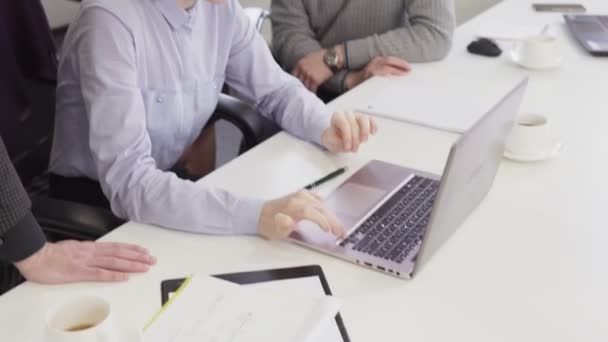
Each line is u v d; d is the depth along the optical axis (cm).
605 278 108
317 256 112
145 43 142
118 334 89
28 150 147
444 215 105
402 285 105
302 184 135
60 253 109
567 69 196
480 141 108
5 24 138
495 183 134
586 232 119
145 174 127
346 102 173
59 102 153
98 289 104
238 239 117
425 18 202
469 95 177
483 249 114
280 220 113
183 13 145
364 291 104
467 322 98
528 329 97
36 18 148
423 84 185
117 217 126
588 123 161
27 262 107
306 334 93
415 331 96
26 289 105
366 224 119
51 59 154
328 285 105
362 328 96
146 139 133
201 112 162
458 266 110
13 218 105
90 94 133
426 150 149
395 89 182
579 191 132
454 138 154
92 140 132
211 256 112
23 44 145
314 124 153
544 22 237
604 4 255
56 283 106
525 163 142
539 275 108
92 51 133
